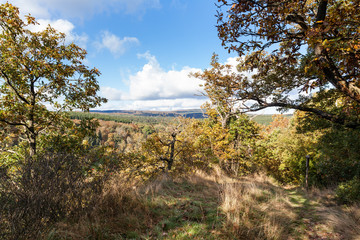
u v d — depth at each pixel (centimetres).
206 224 342
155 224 339
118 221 327
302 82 625
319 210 489
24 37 764
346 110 588
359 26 373
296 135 1287
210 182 760
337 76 465
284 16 463
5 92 779
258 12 448
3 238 228
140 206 390
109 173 405
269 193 623
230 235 302
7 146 809
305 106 623
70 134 812
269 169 1767
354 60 365
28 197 260
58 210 296
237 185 639
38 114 810
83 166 382
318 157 1053
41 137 807
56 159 346
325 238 327
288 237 330
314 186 918
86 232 273
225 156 1323
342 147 793
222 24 473
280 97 655
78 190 329
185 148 1452
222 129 1462
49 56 789
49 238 246
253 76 671
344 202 555
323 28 361
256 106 707
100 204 345
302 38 457
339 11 381
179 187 629
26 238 238
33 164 314
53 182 305
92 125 849
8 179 286
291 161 1304
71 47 870
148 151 1431
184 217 374
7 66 736
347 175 796
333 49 349
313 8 540
